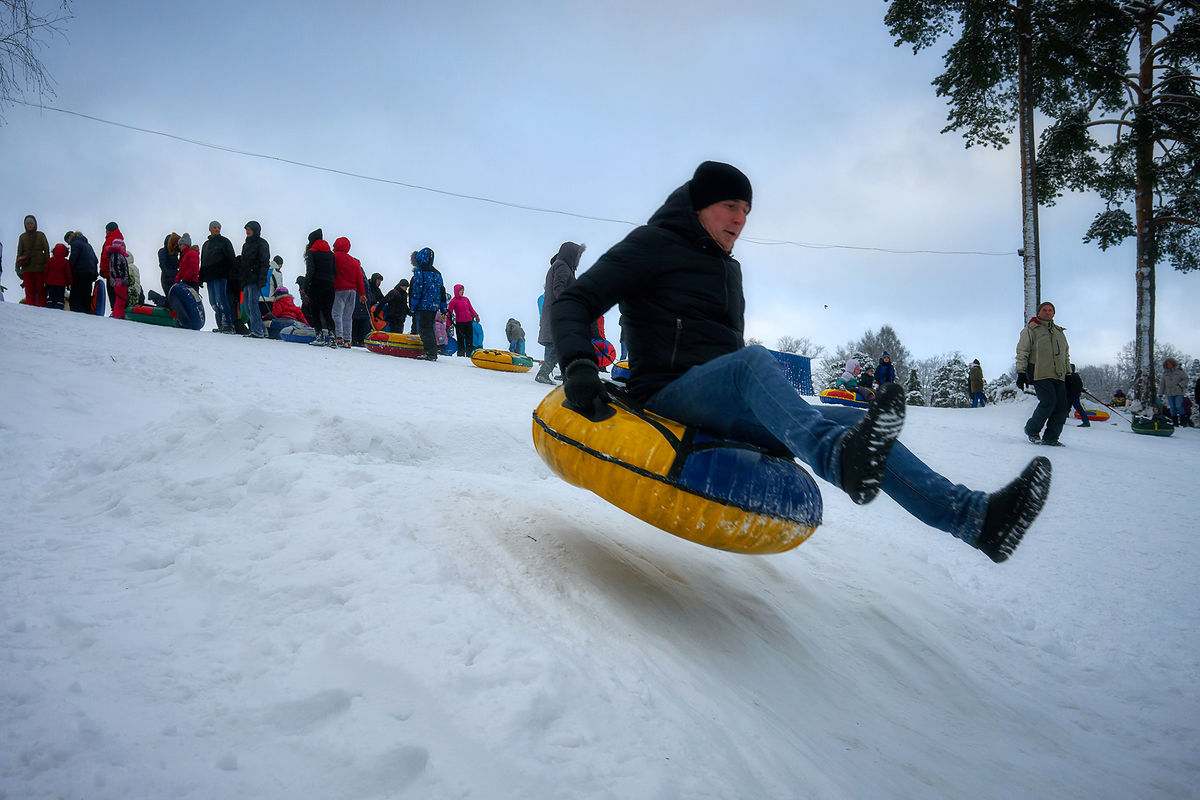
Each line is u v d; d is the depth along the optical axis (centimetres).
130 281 1577
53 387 636
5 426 503
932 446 1104
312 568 268
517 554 316
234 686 200
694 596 335
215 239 1390
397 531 306
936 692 342
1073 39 2223
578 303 306
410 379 1095
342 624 233
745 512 285
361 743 179
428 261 1470
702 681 254
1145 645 459
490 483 420
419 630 230
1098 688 397
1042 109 2425
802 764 224
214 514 332
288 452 415
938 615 431
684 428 298
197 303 1401
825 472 250
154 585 257
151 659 207
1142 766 319
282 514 328
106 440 418
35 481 396
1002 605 492
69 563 265
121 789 155
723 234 316
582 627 261
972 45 2252
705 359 310
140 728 176
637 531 405
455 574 278
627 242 313
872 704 310
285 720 188
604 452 292
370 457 462
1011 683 378
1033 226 2120
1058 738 332
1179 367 2209
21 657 197
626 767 189
